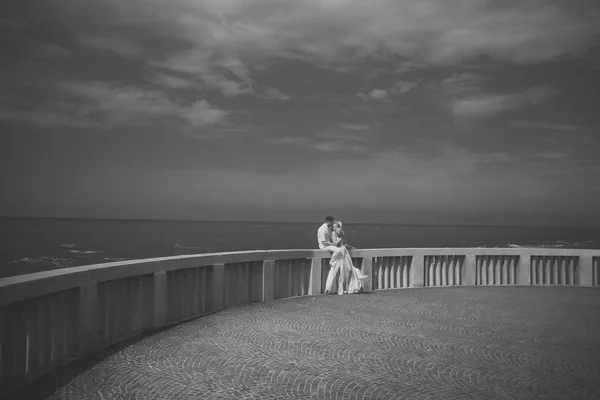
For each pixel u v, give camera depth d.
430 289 13.63
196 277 9.41
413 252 14.06
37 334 5.65
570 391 5.25
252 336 7.61
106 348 6.84
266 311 9.88
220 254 9.95
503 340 7.53
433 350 6.88
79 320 6.31
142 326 7.81
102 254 101.88
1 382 5.07
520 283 14.96
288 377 5.60
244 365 6.05
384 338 7.56
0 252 102.69
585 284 14.87
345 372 5.81
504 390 5.25
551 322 9.00
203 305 9.62
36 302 5.66
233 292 10.59
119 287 7.34
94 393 5.06
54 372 5.75
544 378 5.68
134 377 5.57
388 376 5.68
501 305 10.89
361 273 12.66
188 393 5.06
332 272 12.48
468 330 8.23
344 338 7.53
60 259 90.69
